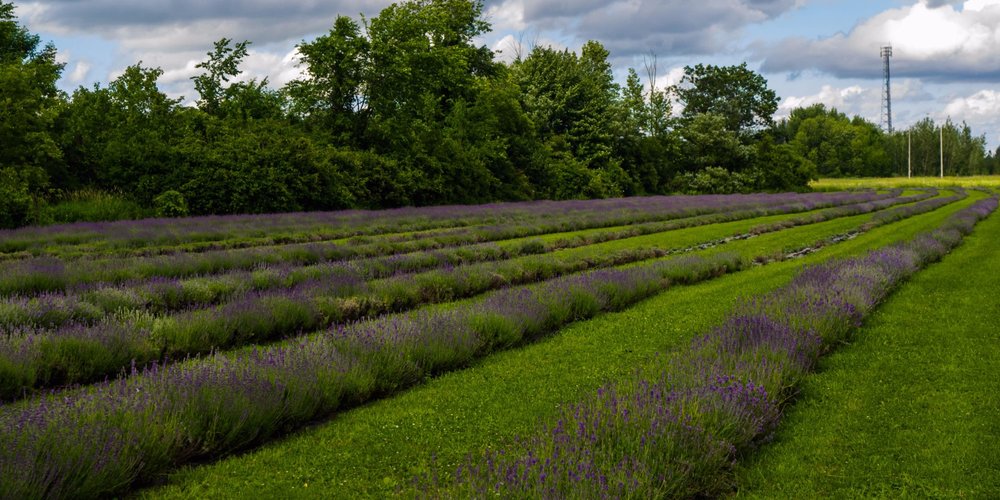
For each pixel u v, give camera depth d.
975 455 5.57
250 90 44.19
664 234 28.23
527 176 58.53
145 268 14.62
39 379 7.73
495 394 7.52
